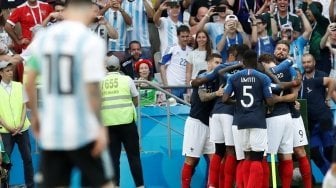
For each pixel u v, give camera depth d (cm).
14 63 2289
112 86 2050
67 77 1134
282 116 2022
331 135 2250
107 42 2492
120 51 2514
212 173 2080
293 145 2086
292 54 2539
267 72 2028
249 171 1970
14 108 2153
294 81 2006
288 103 2045
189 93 2461
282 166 2067
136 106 2156
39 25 2430
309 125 2262
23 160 2158
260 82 1955
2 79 2164
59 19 2433
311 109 2253
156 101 2383
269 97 1953
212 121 2064
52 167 1154
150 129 2333
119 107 2041
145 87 2256
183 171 2155
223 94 1992
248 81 1956
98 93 1130
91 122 1134
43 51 1144
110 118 2036
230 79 1975
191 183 2247
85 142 1134
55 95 1138
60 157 1156
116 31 2498
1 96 2148
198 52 2477
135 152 2067
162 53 2550
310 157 2245
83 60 1129
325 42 2548
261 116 1956
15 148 2250
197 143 2138
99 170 1152
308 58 2270
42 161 1160
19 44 2480
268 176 2044
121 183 2233
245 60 1970
